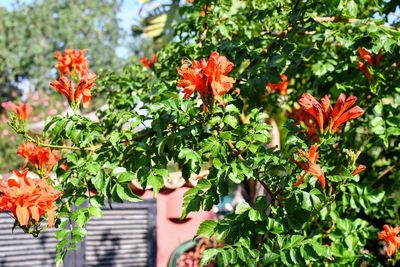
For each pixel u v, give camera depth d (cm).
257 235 247
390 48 282
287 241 239
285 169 248
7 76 2506
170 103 253
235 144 257
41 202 232
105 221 575
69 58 353
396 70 336
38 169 289
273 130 497
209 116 242
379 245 419
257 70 314
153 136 278
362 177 382
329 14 317
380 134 307
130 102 412
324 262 310
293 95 453
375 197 333
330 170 260
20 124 268
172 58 386
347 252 310
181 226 623
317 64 366
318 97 381
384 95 329
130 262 587
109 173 274
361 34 302
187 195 249
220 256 245
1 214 521
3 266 517
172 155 269
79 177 258
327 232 337
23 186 228
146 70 468
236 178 238
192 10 395
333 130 236
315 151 229
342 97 231
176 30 405
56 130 262
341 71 362
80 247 555
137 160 269
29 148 286
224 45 330
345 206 343
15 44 2483
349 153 248
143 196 586
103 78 462
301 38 432
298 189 240
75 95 268
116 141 259
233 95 303
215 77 226
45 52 2552
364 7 401
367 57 302
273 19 376
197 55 352
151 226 599
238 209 244
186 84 232
